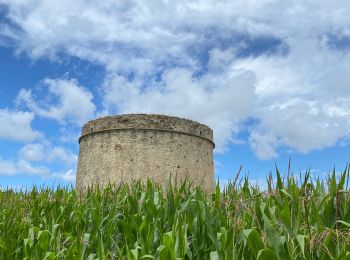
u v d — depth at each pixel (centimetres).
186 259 544
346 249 423
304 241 439
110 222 666
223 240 472
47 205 808
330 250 444
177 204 642
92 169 2244
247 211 520
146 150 2153
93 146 2283
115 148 2184
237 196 614
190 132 2269
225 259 461
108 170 2164
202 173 2270
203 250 532
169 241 486
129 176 2112
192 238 541
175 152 2186
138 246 552
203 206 546
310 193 544
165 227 612
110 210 718
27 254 639
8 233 750
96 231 655
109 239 633
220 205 575
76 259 573
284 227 458
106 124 2248
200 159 2288
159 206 645
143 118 2198
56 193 901
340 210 502
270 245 424
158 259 514
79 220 701
